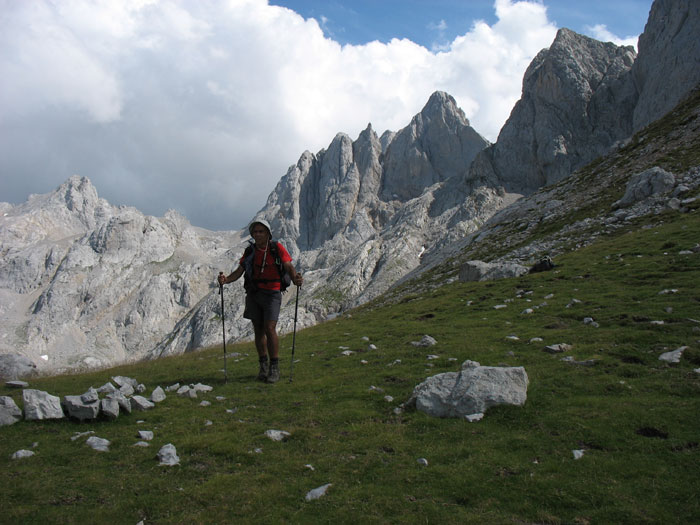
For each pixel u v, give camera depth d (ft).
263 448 29.43
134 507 22.24
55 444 29.73
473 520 21.15
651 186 160.25
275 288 45.83
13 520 20.62
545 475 24.86
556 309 70.23
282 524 21.07
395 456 27.99
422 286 214.90
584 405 33.76
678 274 77.00
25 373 65.82
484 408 33.40
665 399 33.58
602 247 116.06
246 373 51.72
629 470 24.81
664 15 481.05
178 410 37.06
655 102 449.48
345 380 45.11
